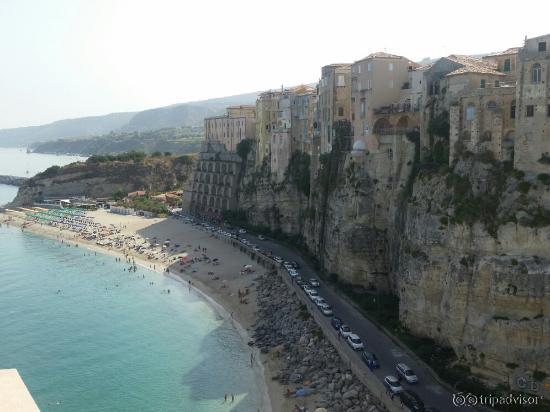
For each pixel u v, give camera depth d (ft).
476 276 217.77
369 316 297.12
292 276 377.71
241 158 631.97
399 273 292.20
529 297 202.69
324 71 427.74
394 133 324.80
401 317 272.31
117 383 270.87
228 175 642.22
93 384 270.26
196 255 510.17
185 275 460.96
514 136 226.17
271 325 326.24
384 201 332.80
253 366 282.36
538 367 200.54
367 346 260.01
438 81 286.66
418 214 262.67
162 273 476.54
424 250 255.50
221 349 306.96
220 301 390.21
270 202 538.06
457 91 267.59
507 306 207.31
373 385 221.87
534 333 200.75
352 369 244.22
